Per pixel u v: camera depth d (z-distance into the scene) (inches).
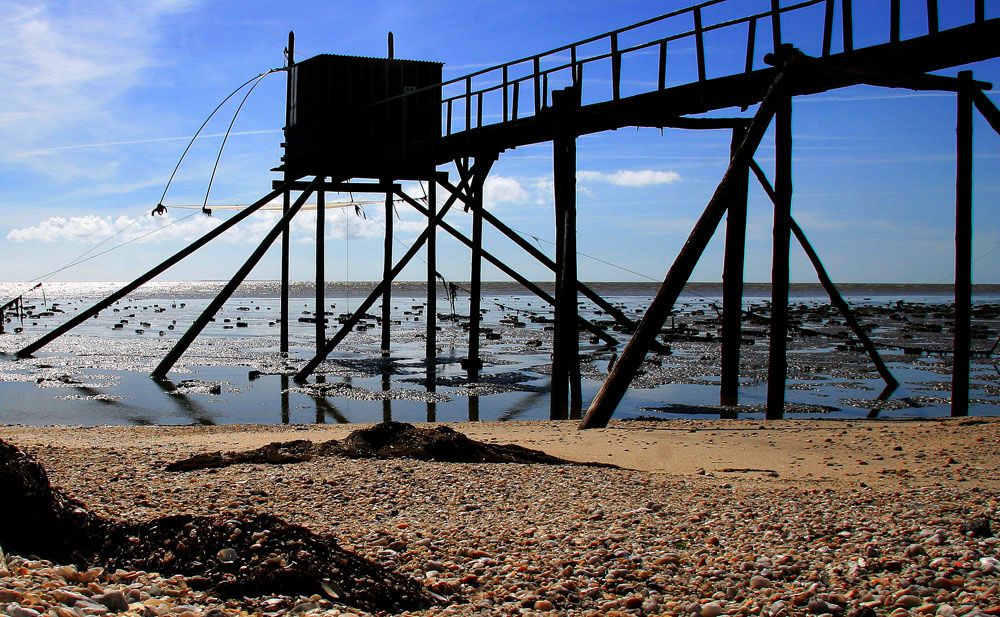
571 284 708.0
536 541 253.1
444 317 2277.3
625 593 205.9
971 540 245.1
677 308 3134.8
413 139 1074.1
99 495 306.3
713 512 296.2
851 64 530.9
